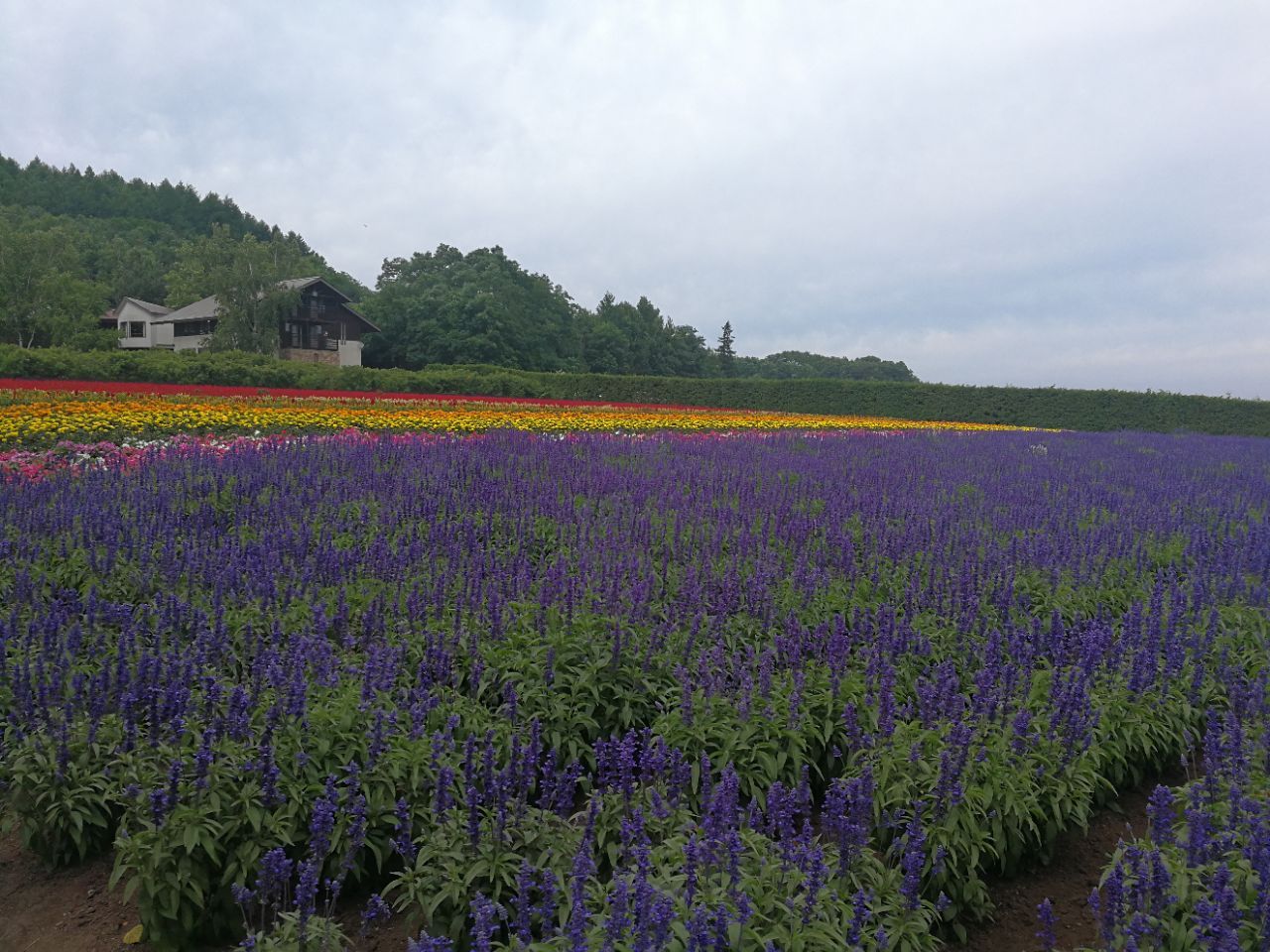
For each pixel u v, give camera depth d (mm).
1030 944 4273
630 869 3676
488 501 10102
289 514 9211
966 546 8820
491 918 3527
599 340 83062
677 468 13258
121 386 24234
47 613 5980
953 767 4418
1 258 64188
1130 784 5832
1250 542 9359
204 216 141125
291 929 3504
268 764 4074
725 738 4992
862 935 3426
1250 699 5441
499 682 5598
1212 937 3152
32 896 4469
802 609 7059
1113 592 8016
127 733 4516
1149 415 42094
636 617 6277
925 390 43594
